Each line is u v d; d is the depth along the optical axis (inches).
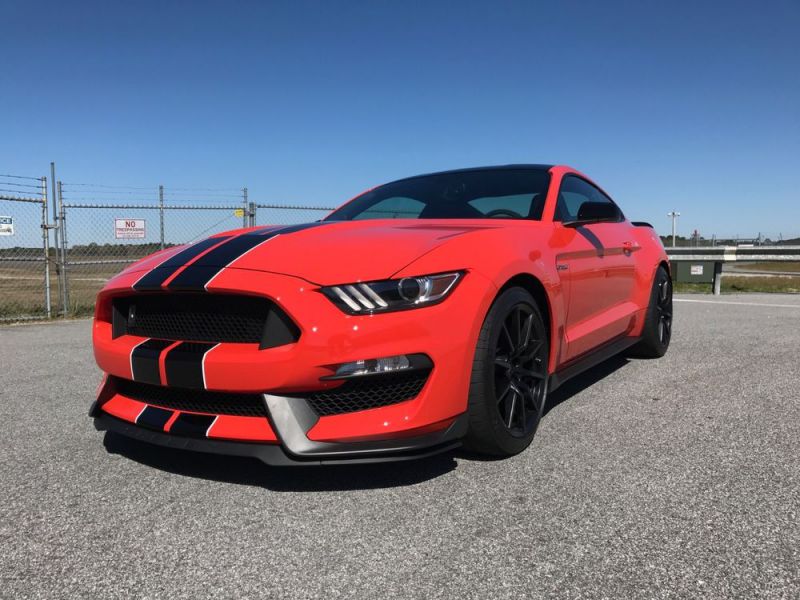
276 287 78.4
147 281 88.1
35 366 176.9
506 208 122.4
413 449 77.9
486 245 91.4
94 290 434.3
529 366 100.8
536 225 111.7
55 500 81.2
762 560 62.5
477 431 87.4
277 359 76.7
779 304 325.7
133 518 75.6
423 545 67.4
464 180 136.9
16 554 67.3
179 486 85.4
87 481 87.7
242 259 86.0
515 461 92.0
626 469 87.7
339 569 62.9
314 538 69.6
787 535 67.5
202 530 72.1
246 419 81.3
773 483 81.7
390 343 77.1
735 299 366.9
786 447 95.6
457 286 83.0
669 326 175.8
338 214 137.4
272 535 70.6
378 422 77.8
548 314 104.6
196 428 82.6
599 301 130.9
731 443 97.9
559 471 87.6
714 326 234.4
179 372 82.1
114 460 96.3
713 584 58.5
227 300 82.8
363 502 78.7
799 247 410.6
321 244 88.2
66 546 68.9
